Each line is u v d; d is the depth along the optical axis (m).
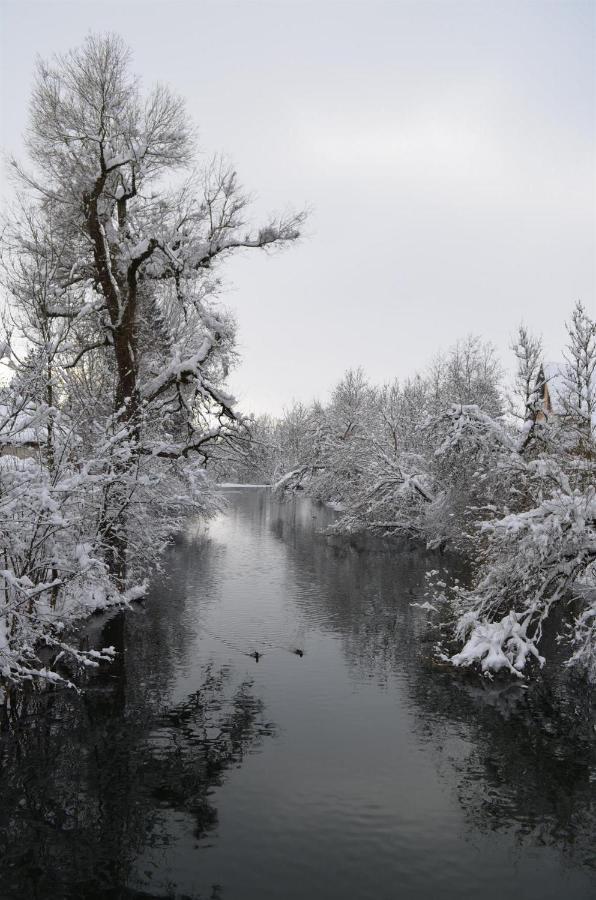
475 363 40.31
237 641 13.63
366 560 24.88
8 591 9.41
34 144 16.98
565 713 10.20
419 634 14.53
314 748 8.77
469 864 6.35
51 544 10.28
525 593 14.52
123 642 13.33
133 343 18.62
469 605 13.41
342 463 38.81
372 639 14.05
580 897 5.89
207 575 21.09
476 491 22.39
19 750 8.60
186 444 17.30
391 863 6.33
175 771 8.08
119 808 7.21
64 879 6.02
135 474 13.12
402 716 9.95
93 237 16.55
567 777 8.14
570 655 13.14
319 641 13.80
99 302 17.12
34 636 9.85
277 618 15.60
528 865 6.35
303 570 22.41
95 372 19.28
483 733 9.38
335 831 6.84
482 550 14.70
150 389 17.14
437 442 20.75
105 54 16.09
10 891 5.88
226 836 6.73
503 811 7.33
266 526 37.94
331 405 62.47
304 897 5.79
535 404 17.06
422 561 24.73
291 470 61.34
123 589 16.75
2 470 9.12
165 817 7.06
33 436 10.32
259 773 8.05
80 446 12.03
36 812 7.12
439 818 7.16
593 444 12.94
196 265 17.06
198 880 6.01
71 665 11.86
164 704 10.21
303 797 7.51
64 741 8.88
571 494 12.01
